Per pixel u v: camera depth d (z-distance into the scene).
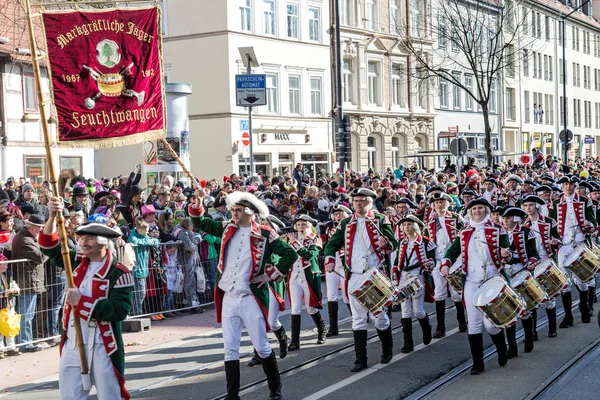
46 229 6.55
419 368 9.70
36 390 9.02
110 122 7.60
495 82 55.56
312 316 11.30
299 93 38.50
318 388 8.84
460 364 9.91
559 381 8.88
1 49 25.88
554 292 11.03
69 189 15.33
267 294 8.22
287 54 37.69
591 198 15.05
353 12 41.75
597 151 76.12
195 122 35.53
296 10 38.34
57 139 7.44
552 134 65.06
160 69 7.79
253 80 18.34
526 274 10.06
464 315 12.01
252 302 8.05
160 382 9.25
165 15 35.75
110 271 6.40
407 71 43.53
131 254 7.92
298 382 9.13
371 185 20.34
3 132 26.94
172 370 9.85
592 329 11.92
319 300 11.12
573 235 13.15
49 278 11.27
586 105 73.50
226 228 8.19
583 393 8.38
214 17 34.75
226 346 7.97
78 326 6.26
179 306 13.61
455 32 37.81
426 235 11.92
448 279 10.07
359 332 9.66
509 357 10.15
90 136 7.54
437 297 11.62
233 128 34.81
